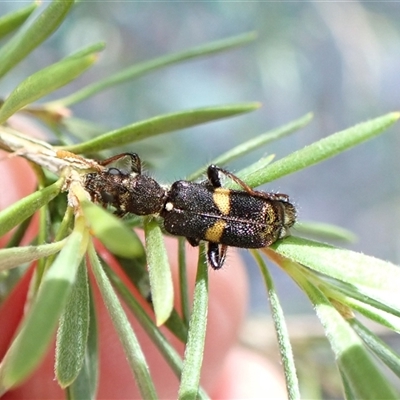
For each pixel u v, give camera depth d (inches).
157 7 3.7
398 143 4.0
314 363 2.2
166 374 2.5
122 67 3.7
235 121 4.0
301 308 3.7
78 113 3.7
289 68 3.5
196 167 3.7
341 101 3.8
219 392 3.0
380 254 4.1
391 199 4.1
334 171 4.3
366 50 3.6
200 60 4.0
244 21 3.6
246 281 2.7
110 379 2.4
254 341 2.7
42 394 2.3
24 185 2.5
